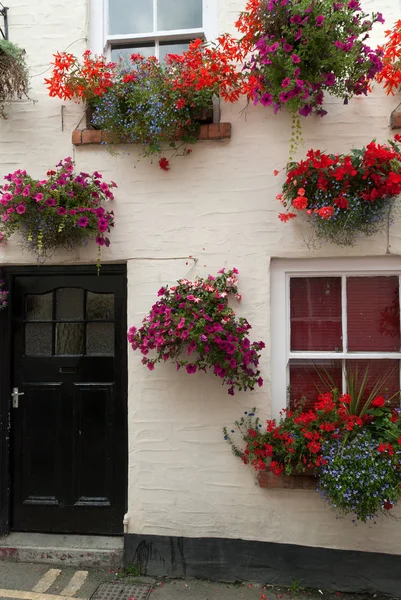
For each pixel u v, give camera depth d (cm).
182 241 319
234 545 310
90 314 345
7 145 337
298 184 289
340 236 299
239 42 297
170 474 316
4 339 344
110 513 338
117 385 338
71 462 342
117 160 326
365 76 290
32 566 324
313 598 295
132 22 353
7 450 343
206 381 314
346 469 270
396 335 315
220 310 289
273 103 300
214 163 318
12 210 295
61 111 333
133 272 323
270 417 308
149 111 296
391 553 296
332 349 320
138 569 317
